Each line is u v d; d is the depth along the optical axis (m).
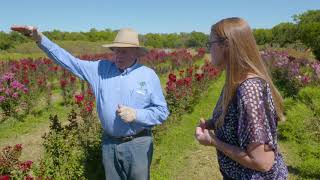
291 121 9.21
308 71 19.05
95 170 5.85
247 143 2.36
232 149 2.46
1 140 8.63
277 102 2.48
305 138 8.82
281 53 28.23
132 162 4.33
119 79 4.25
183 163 7.48
